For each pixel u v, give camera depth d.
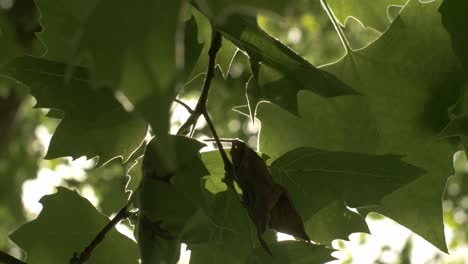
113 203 4.54
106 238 1.66
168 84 1.30
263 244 1.55
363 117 1.67
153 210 1.51
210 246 1.59
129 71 1.30
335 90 1.57
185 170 1.52
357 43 5.17
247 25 1.55
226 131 5.70
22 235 1.66
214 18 1.30
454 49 1.61
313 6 5.98
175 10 1.30
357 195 1.60
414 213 1.66
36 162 5.91
